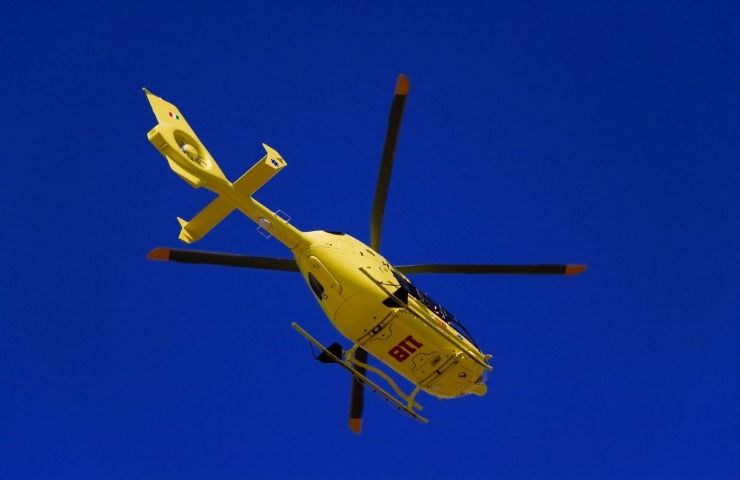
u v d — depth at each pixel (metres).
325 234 67.62
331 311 66.81
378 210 72.44
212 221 66.75
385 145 70.62
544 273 75.19
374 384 69.69
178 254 69.81
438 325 69.12
